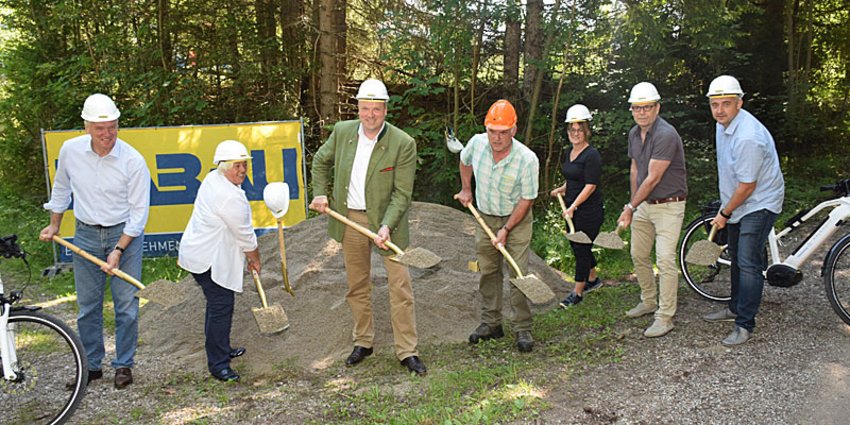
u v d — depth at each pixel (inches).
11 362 143.7
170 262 292.8
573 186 218.2
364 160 165.9
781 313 191.8
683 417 137.6
